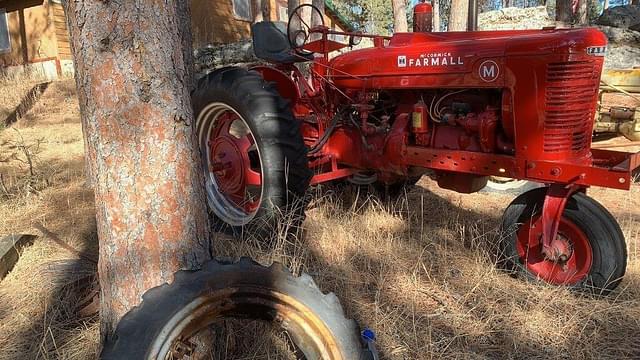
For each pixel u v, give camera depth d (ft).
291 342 7.31
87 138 6.87
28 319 8.64
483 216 13.57
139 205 6.81
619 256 9.02
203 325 6.36
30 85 39.93
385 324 8.41
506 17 35.96
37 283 9.62
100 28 6.40
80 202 14.67
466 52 9.77
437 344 8.05
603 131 16.15
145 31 6.54
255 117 10.95
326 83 12.73
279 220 10.61
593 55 8.85
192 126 7.23
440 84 10.21
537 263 9.84
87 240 11.90
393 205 13.84
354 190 14.53
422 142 10.78
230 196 12.57
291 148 11.03
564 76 8.75
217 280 6.54
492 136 9.70
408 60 10.70
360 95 11.82
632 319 8.57
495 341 8.23
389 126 11.60
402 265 10.43
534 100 8.98
